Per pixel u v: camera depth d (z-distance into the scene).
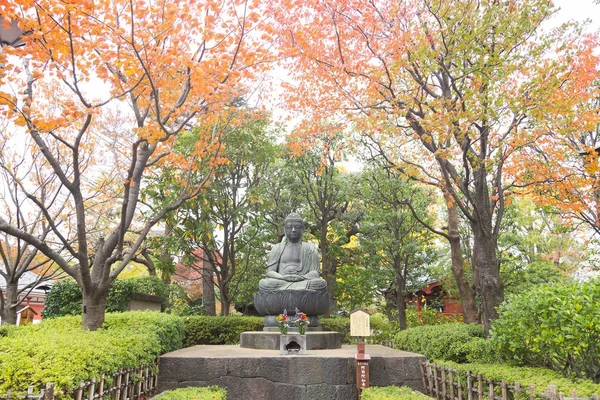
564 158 11.32
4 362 4.75
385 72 9.75
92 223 14.78
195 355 9.03
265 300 11.59
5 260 10.93
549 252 18.73
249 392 8.62
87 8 6.11
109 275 8.26
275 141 15.81
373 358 8.95
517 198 19.03
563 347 6.15
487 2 8.87
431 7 9.16
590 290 6.12
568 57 8.50
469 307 13.43
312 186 16.70
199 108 8.06
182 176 11.34
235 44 7.53
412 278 17.67
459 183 10.58
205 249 14.77
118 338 6.88
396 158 13.36
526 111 8.80
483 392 6.83
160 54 7.13
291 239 12.74
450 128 8.65
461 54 9.12
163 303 16.53
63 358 5.05
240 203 14.65
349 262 19.38
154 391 8.43
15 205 10.92
